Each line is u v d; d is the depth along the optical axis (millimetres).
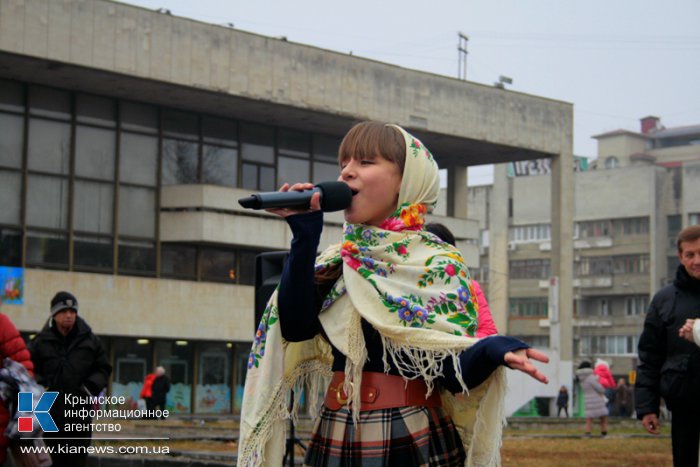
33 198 35438
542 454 16750
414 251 3010
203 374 38594
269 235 38938
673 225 80750
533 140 46844
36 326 34156
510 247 83562
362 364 2965
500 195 84250
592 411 23719
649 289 79312
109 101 37156
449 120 43750
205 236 37469
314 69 39281
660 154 94500
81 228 36312
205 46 36344
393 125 3127
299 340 3090
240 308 38812
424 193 3096
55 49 33000
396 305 2912
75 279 35156
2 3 32156
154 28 35125
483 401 2881
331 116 40188
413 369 2914
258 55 37750
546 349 46812
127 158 37500
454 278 2979
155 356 37281
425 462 2938
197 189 37656
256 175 40906
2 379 7234
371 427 2975
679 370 6391
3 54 32438
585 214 82375
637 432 28484
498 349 2713
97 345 9328
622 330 79812
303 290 2943
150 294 36750
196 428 24766
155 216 38000
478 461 2900
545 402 46406
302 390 3266
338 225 40000
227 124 40219
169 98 37438
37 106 35594
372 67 41125
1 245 34750
